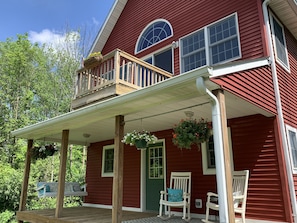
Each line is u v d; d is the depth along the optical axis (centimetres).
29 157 749
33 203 1060
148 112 507
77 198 1223
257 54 572
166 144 688
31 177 1139
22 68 1575
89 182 921
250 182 514
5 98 1501
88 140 911
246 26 609
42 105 1728
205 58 679
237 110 493
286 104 574
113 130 718
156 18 848
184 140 381
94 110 475
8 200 1017
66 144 628
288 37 713
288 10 637
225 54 639
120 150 470
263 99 475
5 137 1408
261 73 492
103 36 1005
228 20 654
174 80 351
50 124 594
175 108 479
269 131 511
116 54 553
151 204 704
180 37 755
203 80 327
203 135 382
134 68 582
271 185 487
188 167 624
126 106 444
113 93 530
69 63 1844
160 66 802
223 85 354
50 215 620
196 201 586
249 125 539
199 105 451
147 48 845
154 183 709
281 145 493
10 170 1134
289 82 632
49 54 1853
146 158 746
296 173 515
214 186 567
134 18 931
